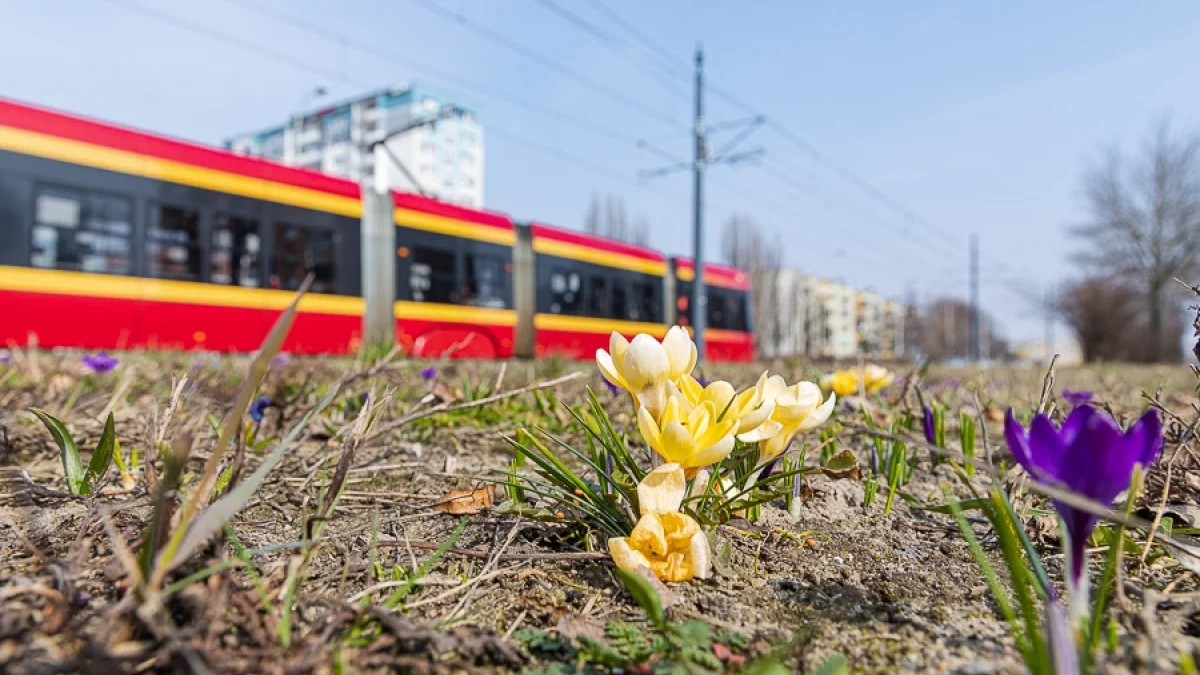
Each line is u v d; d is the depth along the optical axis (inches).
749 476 57.0
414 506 71.3
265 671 32.8
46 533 57.4
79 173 289.0
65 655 34.5
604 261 565.3
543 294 504.4
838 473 54.7
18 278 268.7
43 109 282.8
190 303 317.7
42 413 57.6
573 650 40.5
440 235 437.4
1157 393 73.2
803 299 2630.4
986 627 43.9
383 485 81.7
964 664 38.9
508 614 45.3
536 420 127.0
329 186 382.3
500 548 56.7
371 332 389.7
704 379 85.0
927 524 68.4
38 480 79.1
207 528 32.7
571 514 59.7
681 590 49.2
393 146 2746.1
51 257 277.9
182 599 35.4
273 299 347.9
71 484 57.8
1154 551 54.6
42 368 181.3
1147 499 66.8
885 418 120.0
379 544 54.3
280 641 36.2
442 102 2866.6
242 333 335.0
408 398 145.1
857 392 139.8
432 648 39.3
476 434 116.3
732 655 39.9
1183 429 64.1
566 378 68.1
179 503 41.8
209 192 330.3
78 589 41.9
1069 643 29.4
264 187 352.5
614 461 59.6
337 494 46.8
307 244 367.2
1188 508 61.2
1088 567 53.1
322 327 367.2
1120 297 1637.6
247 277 339.9
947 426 128.6
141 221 305.6
